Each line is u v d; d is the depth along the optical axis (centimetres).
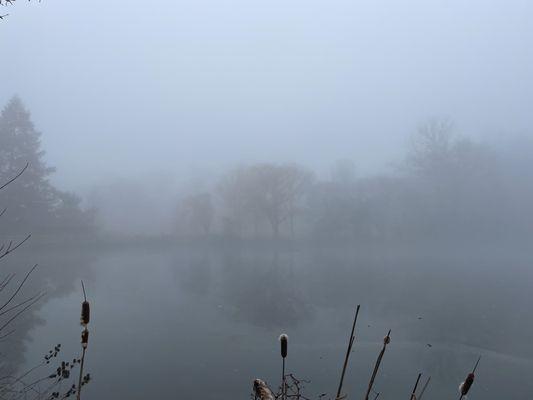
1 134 4538
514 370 1186
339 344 1418
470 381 187
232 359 1254
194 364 1204
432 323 1686
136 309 1908
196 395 991
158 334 1504
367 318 1777
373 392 1010
